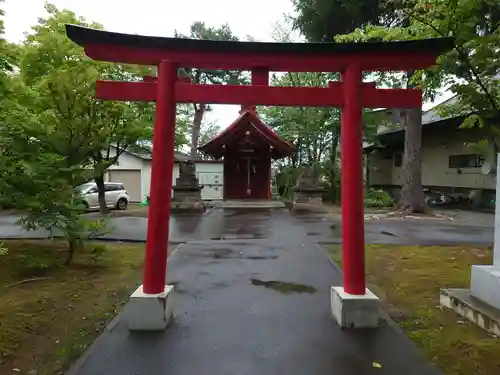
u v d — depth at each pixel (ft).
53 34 25.23
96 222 21.56
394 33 24.29
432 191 69.21
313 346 11.21
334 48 12.35
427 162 71.97
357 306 12.48
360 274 12.74
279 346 11.21
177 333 12.09
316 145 76.07
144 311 12.26
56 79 20.89
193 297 15.65
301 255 23.95
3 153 19.72
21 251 24.58
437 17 18.31
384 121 68.90
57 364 10.53
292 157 85.56
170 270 20.10
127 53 12.50
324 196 70.49
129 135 44.39
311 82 64.95
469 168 60.03
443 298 15.14
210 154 65.67
